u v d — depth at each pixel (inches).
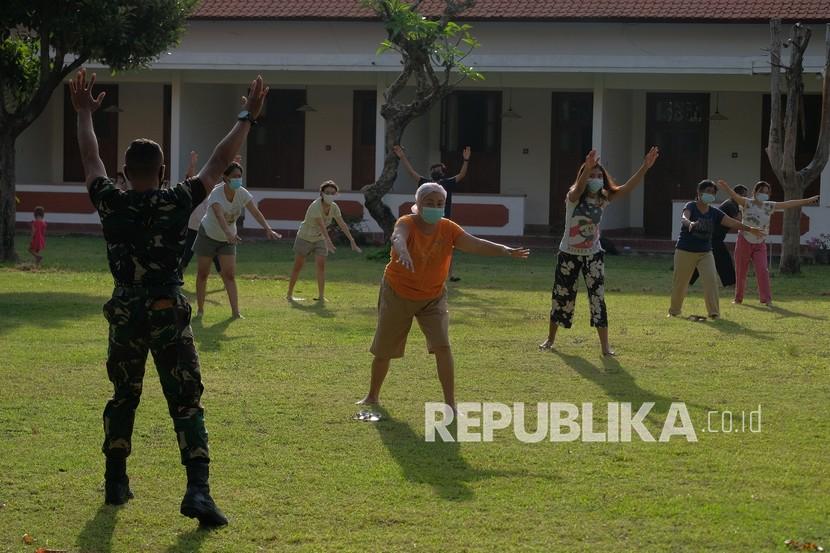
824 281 993.5
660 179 1443.2
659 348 585.0
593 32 1364.4
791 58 1054.4
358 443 385.4
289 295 778.8
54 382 478.6
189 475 301.0
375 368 435.8
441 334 420.2
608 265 1128.2
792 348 577.9
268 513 312.5
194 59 1378.0
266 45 1439.5
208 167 301.9
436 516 310.0
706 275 709.3
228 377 495.5
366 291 840.9
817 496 330.6
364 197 1243.8
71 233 1425.9
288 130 1547.7
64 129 1573.6
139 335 295.6
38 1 951.6
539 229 1473.9
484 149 1486.2
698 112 1427.2
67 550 284.4
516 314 721.0
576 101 1459.2
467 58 1310.3
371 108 1521.9
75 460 360.8
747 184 1417.3
